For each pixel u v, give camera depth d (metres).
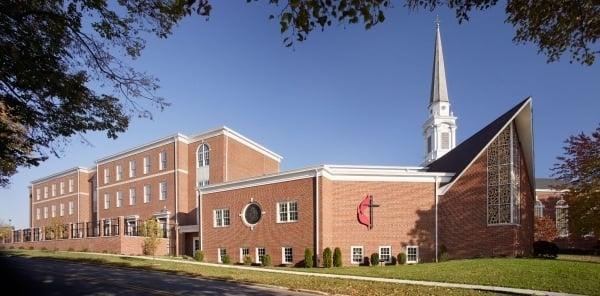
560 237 46.47
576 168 29.16
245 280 19.41
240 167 45.88
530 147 32.06
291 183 31.55
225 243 35.16
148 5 8.95
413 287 17.09
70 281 18.11
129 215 51.00
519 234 30.95
